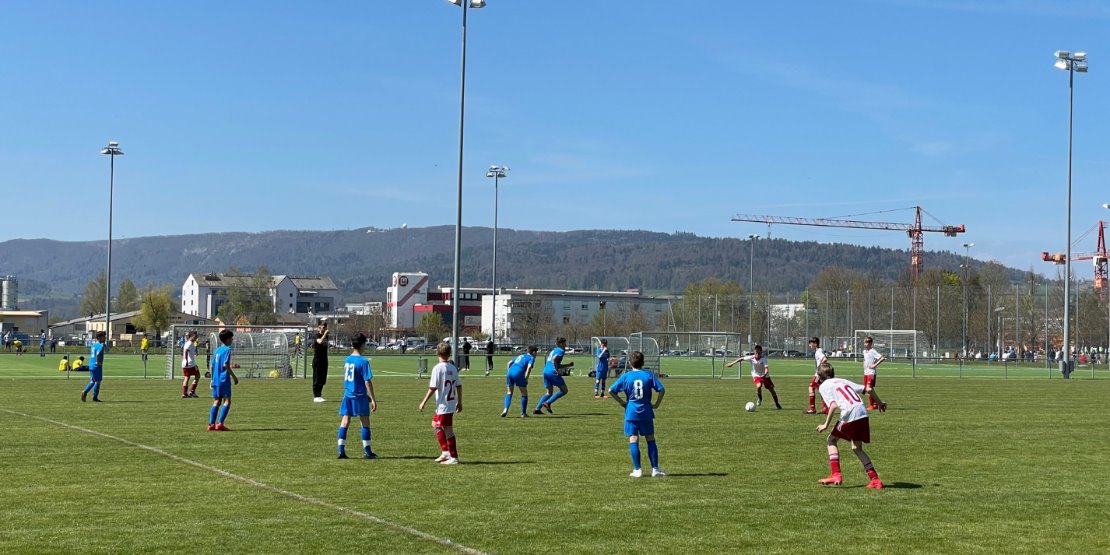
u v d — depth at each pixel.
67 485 14.40
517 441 20.48
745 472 16.23
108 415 25.38
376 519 12.04
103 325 155.75
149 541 10.78
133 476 15.26
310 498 13.44
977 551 10.72
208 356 47.00
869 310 98.81
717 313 105.62
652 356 51.91
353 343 17.72
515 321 150.50
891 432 23.14
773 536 11.34
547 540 11.00
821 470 16.53
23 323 137.75
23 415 25.23
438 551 10.43
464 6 48.41
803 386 44.09
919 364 86.56
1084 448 20.03
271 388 38.09
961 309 92.19
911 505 13.34
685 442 20.66
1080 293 87.19
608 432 22.33
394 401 31.20
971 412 29.38
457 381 17.09
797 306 113.44
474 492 14.05
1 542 10.69
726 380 50.22
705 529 11.66
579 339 133.38
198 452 18.14
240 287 152.00
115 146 78.44
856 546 10.89
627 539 11.09
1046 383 50.22
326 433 21.42
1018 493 14.38
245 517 12.10
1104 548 10.90
